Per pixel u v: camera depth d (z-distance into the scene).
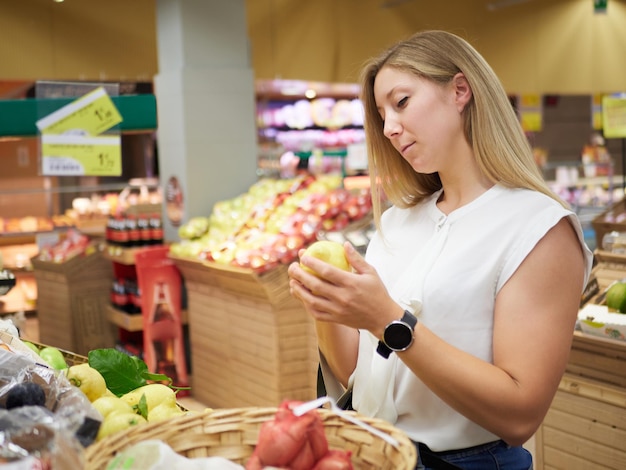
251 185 5.74
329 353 1.72
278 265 4.33
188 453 1.18
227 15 5.64
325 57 7.26
